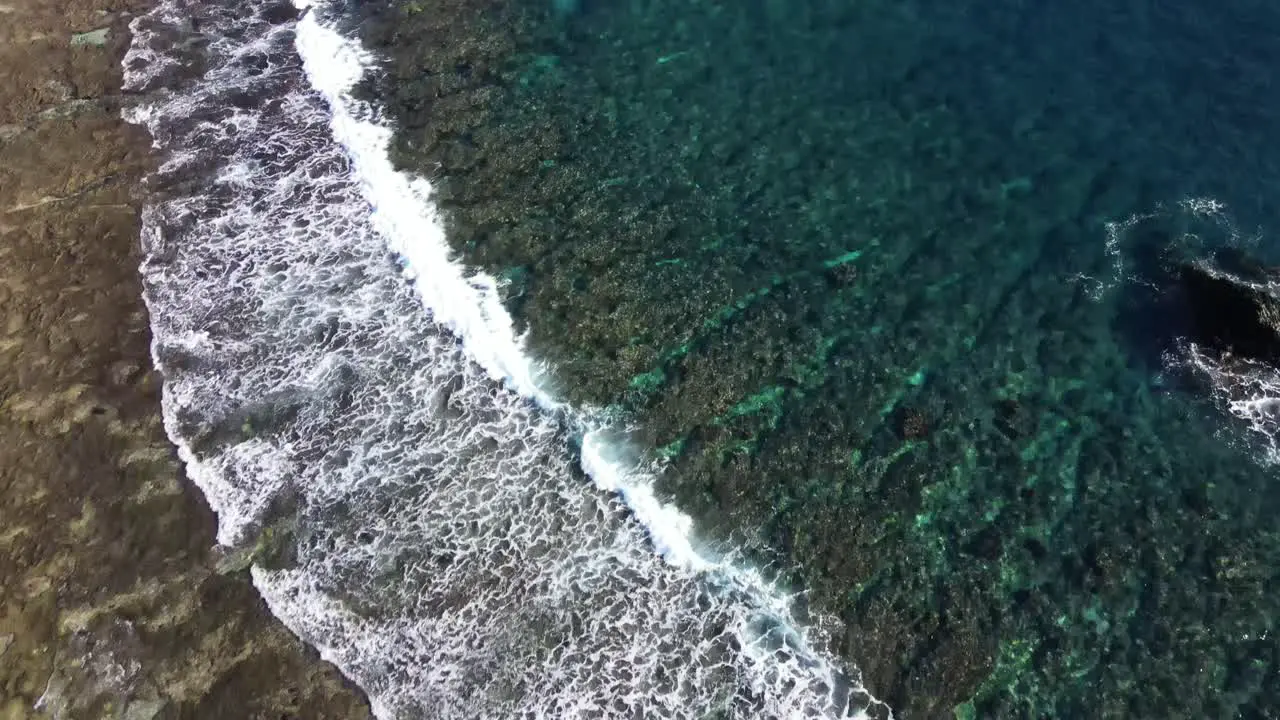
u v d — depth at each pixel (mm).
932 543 18781
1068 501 19062
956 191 23875
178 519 19719
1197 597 17672
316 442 20969
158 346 22531
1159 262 22062
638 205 24453
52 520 19609
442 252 23953
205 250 24484
